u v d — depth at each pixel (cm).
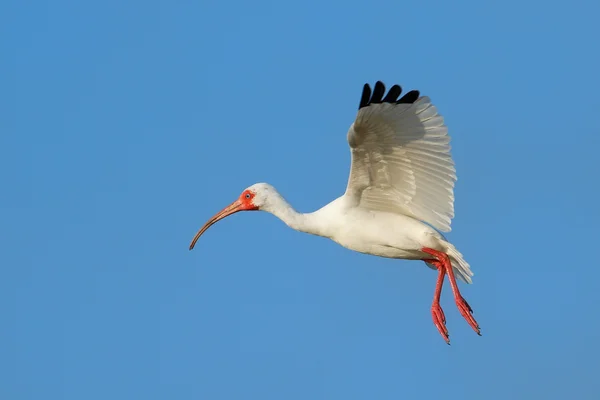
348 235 1873
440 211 1780
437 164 1734
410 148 1725
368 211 1852
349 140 1711
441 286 1841
